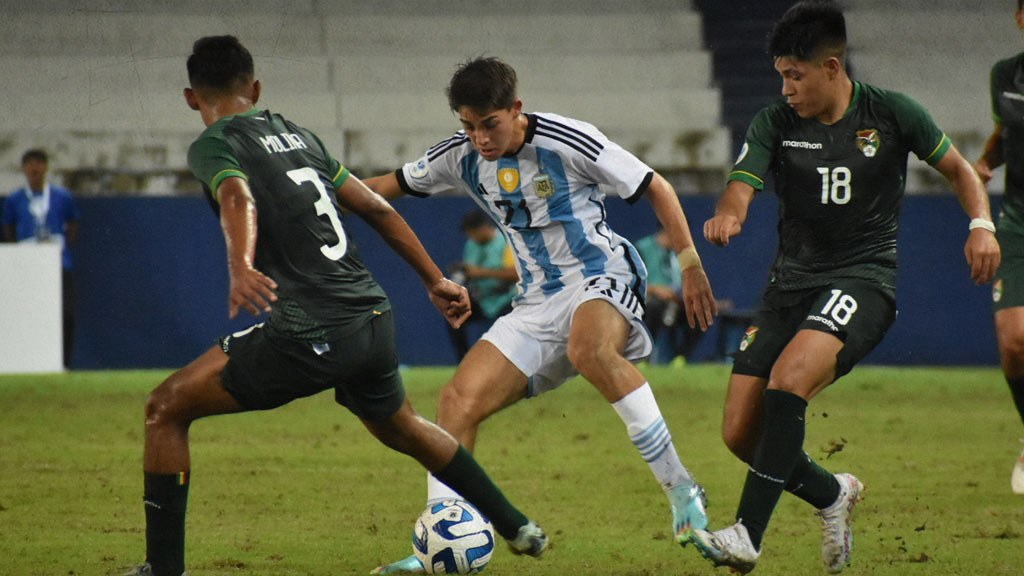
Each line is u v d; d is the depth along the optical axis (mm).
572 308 17672
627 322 17469
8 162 65250
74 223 53750
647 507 21984
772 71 78062
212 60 14805
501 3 79625
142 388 45344
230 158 13742
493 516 15805
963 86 76250
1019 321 22422
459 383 17734
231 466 26625
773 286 17562
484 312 53875
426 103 74062
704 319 16984
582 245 17734
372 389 14828
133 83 72125
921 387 47312
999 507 22094
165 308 57625
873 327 16453
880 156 16859
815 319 16297
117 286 57344
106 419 35750
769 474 15500
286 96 73438
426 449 15375
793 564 17312
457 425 17406
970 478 25625
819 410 39188
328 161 15180
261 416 37312
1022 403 23031
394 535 19219
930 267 59844
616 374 16688
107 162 66625
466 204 58344
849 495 16922
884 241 17109
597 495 23266
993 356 59844
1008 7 77500
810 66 16547
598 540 19016
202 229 57719
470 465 15578
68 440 30953
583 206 17719
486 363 17844
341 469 26375
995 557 17656
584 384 48875
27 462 26969
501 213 18078
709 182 67688
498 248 53969
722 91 77000
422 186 18625
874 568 16938
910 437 32562
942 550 18188
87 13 74000
